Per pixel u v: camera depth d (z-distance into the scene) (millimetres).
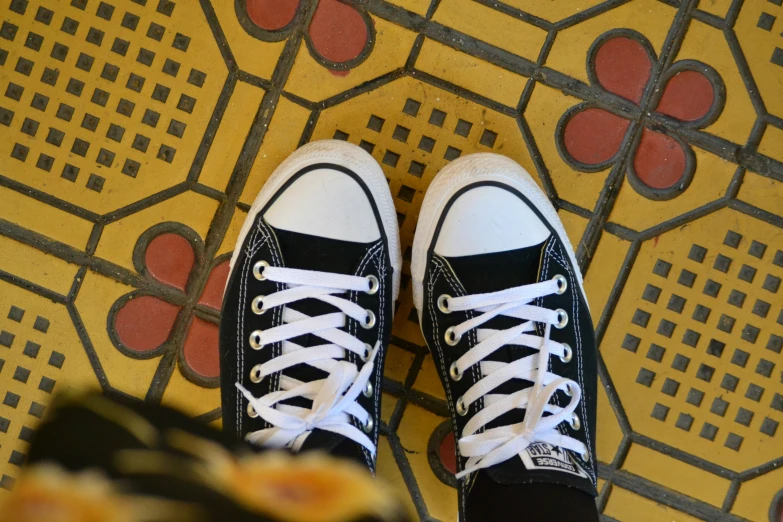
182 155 868
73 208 870
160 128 868
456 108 869
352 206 848
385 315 854
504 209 850
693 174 871
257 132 868
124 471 695
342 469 734
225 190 869
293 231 847
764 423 879
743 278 875
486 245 851
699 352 878
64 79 868
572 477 808
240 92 866
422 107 869
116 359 874
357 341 839
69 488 689
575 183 872
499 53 868
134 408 716
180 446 710
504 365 840
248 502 698
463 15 866
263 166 869
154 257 870
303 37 865
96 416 707
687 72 869
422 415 877
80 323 873
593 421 854
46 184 870
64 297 873
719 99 870
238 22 865
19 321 875
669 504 882
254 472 712
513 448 817
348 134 869
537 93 869
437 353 856
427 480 876
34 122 869
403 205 873
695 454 880
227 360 845
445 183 853
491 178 850
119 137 868
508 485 814
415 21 866
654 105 870
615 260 874
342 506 714
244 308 846
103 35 867
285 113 867
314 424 808
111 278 872
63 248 871
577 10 867
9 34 867
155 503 688
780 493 879
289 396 823
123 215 870
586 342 859
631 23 867
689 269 875
